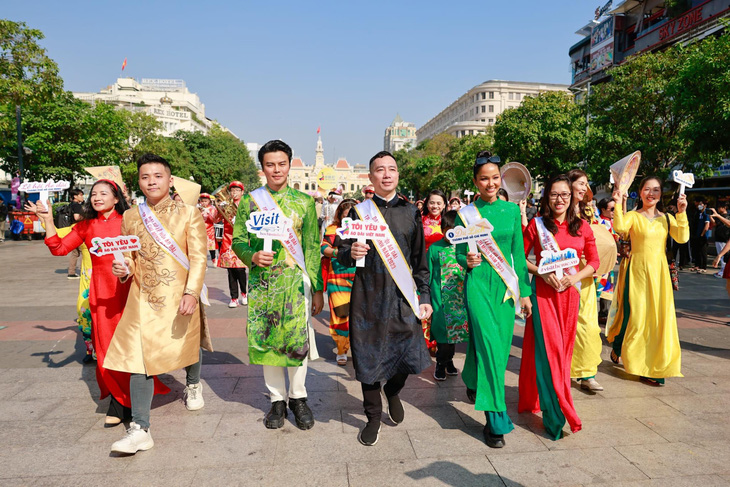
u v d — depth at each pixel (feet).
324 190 59.88
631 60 55.67
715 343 17.48
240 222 11.05
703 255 38.01
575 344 12.63
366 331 9.85
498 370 9.82
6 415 11.27
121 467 8.94
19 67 44.24
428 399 12.48
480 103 267.80
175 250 10.32
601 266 14.69
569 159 76.02
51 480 8.50
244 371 14.52
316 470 8.87
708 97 39.47
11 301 25.48
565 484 8.42
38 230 64.90
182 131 156.46
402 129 508.94
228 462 9.14
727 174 59.31
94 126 80.12
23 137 74.13
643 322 13.39
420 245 10.39
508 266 10.18
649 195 13.80
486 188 10.50
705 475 8.68
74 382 13.48
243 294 24.68
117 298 11.12
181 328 10.30
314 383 13.67
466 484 8.42
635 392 12.79
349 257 10.00
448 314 13.52
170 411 11.55
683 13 71.20
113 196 11.49
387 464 9.09
